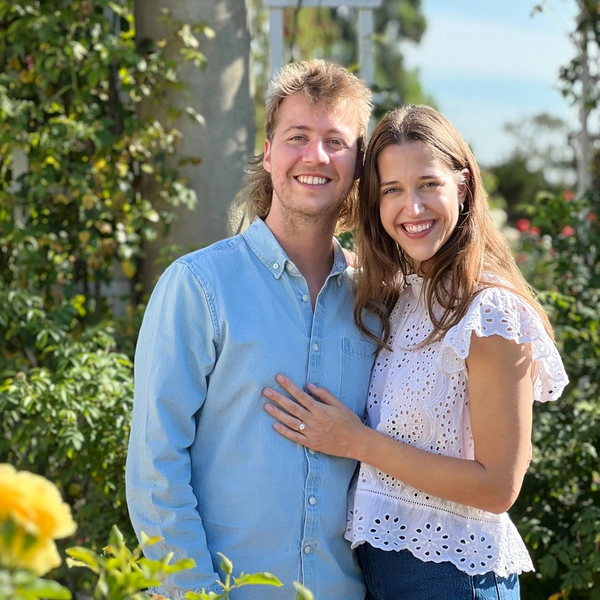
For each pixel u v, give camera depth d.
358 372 2.02
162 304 1.91
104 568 1.21
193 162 3.62
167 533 1.81
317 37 10.95
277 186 1.97
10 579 0.95
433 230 1.92
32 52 3.53
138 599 1.16
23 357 3.50
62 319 3.26
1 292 3.26
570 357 3.48
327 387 1.97
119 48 3.46
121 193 3.59
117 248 3.73
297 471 1.89
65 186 3.62
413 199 1.91
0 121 3.44
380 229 2.04
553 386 1.92
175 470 1.84
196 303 1.89
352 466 1.98
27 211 3.68
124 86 3.67
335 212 2.02
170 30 3.61
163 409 1.85
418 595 1.88
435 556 1.85
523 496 3.06
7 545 0.95
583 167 4.39
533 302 1.92
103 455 2.89
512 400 1.82
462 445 1.89
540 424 3.13
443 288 1.93
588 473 3.07
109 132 3.52
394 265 2.05
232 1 3.66
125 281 3.82
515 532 1.98
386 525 1.89
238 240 2.00
